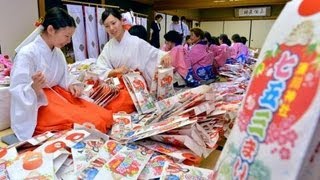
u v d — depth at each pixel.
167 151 1.18
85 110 1.61
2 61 2.08
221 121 1.41
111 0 6.11
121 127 1.57
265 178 0.41
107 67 2.26
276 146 0.41
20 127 1.49
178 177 0.99
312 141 0.39
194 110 1.36
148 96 2.00
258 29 9.99
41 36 1.60
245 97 0.51
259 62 0.51
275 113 0.43
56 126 1.49
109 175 0.97
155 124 1.38
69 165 1.04
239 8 10.05
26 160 1.02
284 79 0.43
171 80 2.18
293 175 0.38
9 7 3.11
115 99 1.96
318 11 0.43
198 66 3.64
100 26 4.14
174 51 3.38
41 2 3.48
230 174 0.49
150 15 7.55
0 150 1.16
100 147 1.17
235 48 5.80
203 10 10.66
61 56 1.74
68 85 1.78
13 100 1.49
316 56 0.40
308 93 0.39
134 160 1.08
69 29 1.58
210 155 1.31
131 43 2.18
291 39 0.45
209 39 4.84
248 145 0.46
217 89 2.33
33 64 1.54
